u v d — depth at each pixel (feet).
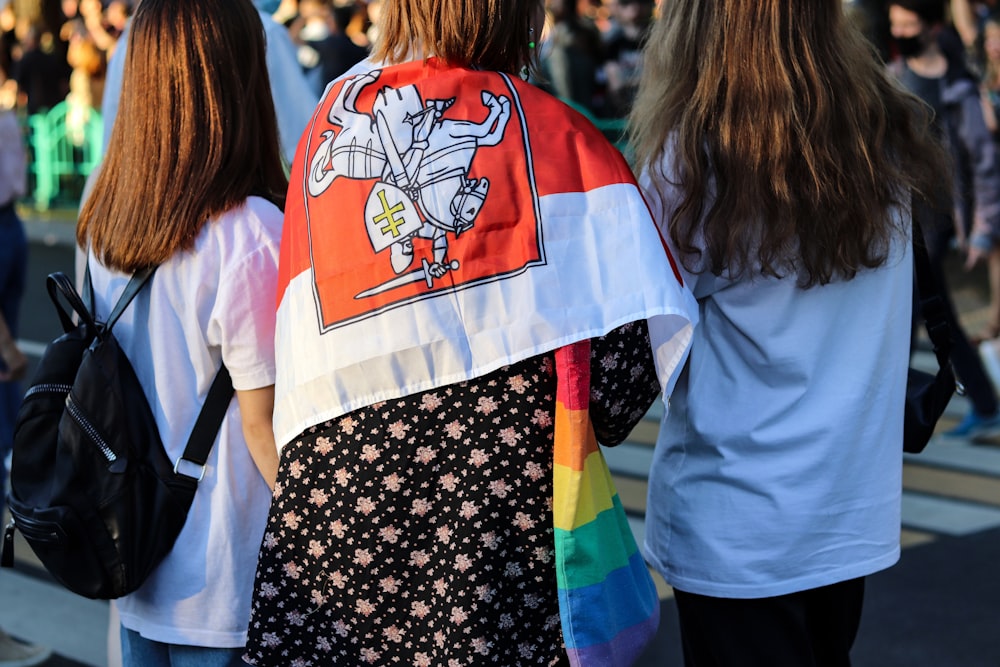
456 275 5.82
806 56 6.65
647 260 5.90
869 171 6.68
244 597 6.95
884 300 7.00
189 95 6.89
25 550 14.83
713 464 6.93
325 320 6.02
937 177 7.13
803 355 6.82
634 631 6.07
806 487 6.82
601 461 6.11
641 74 7.48
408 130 5.99
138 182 6.93
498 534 5.82
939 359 7.62
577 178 5.95
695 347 7.04
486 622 5.78
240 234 6.88
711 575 6.90
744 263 6.73
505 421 5.84
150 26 6.93
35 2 49.08
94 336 7.04
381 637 5.98
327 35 29.48
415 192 5.89
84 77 46.11
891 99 7.00
